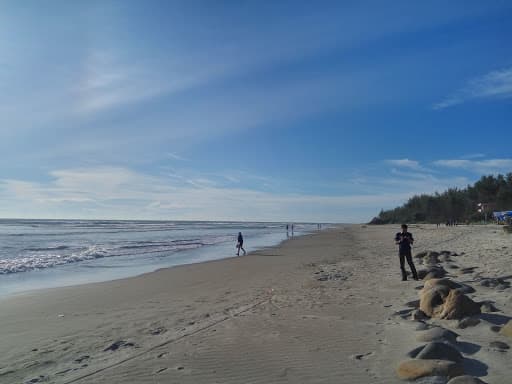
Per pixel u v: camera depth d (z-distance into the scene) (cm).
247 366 525
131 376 507
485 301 750
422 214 10000
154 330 739
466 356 512
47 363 582
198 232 7444
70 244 3684
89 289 1334
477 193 7981
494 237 2652
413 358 504
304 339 630
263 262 2095
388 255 2192
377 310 808
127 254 2827
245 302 977
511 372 459
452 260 1575
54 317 912
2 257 2466
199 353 584
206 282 1432
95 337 714
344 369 497
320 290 1088
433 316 708
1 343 698
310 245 3550
